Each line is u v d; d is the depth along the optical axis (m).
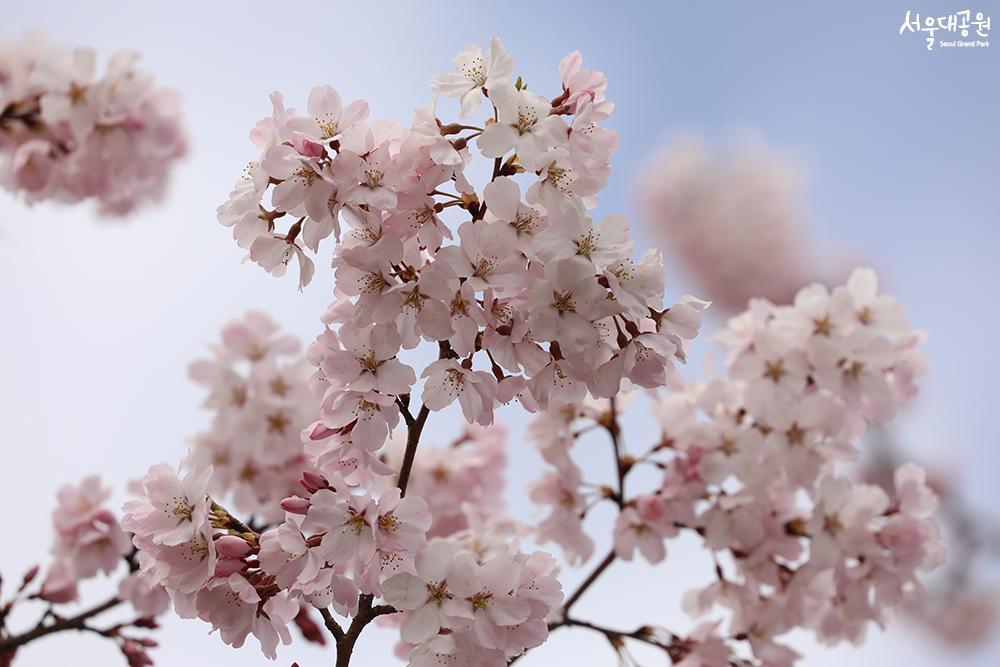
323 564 1.19
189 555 1.19
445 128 1.19
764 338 1.40
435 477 1.52
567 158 1.19
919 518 1.41
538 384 1.19
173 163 1.77
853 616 1.40
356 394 1.20
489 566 1.19
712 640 1.38
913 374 1.42
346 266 1.18
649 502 1.39
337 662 1.19
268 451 1.54
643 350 1.20
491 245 1.18
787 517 1.42
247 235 1.20
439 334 1.17
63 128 1.52
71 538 1.48
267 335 1.60
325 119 1.19
